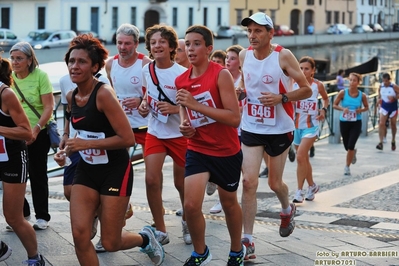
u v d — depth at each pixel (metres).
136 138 13.07
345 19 156.75
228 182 10.16
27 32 92.81
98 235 12.53
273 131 11.73
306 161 16.58
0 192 16.28
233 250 10.55
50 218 13.21
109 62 13.09
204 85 9.94
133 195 16.97
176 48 11.68
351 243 12.47
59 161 9.33
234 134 10.13
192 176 10.01
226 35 113.06
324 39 131.00
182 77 10.14
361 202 16.58
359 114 21.11
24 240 10.27
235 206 10.36
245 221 11.41
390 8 176.12
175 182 12.13
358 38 141.75
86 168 9.35
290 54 11.60
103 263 11.05
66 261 11.10
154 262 10.60
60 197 16.27
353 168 22.75
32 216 14.05
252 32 11.55
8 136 9.73
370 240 12.71
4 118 9.80
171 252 11.69
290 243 12.41
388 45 138.62
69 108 11.08
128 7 104.44
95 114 9.09
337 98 21.42
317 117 16.59
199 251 10.12
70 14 97.12
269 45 11.71
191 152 10.12
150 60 12.92
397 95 27.89
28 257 10.41
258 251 11.88
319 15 148.25
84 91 9.20
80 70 9.01
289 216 12.33
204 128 9.96
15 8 91.50
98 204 9.41
